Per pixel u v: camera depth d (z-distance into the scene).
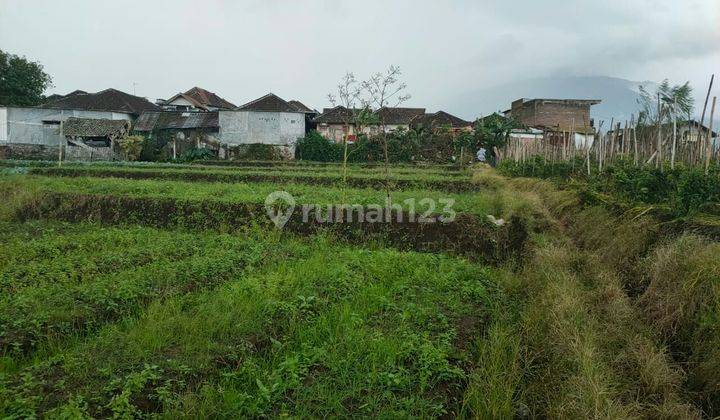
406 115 50.88
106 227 13.45
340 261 9.93
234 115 47.50
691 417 5.33
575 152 21.52
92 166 29.86
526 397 5.72
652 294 7.64
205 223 13.39
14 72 50.22
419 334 6.52
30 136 45.22
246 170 28.25
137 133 47.53
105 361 5.47
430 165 37.00
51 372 5.25
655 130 16.72
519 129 42.22
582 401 5.20
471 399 5.28
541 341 6.81
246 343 6.14
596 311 7.68
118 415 4.49
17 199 14.78
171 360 5.55
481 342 6.63
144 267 8.84
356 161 43.41
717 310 6.42
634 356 6.38
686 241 7.97
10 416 4.35
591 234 11.15
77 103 47.72
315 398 5.12
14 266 8.65
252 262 9.55
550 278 8.79
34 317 6.46
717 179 10.55
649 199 12.36
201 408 4.81
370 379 5.44
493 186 19.83
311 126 52.28
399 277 9.20
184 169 27.91
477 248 11.94
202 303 7.25
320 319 6.91
